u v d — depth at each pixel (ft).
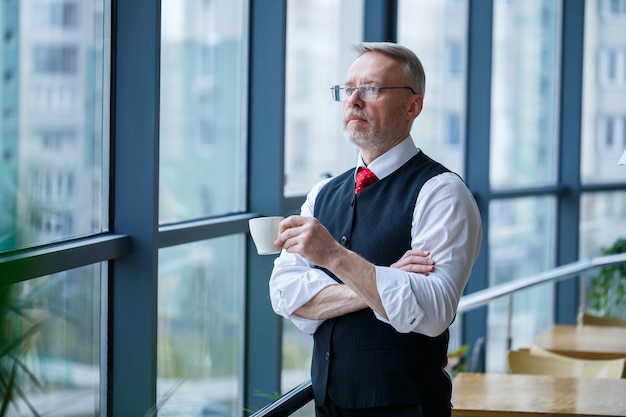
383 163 8.39
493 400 10.95
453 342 23.31
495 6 23.70
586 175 27.25
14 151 9.98
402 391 7.91
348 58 18.45
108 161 11.92
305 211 9.03
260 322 16.05
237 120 15.62
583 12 25.88
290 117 16.96
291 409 7.96
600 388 11.53
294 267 8.55
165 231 12.77
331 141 18.12
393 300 7.44
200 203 14.67
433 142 22.16
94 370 11.98
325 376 8.18
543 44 25.64
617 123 27.68
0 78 9.70
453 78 22.58
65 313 11.27
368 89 8.25
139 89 11.84
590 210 27.32
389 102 8.21
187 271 14.48
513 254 25.04
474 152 22.99
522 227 25.27
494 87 23.89
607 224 27.71
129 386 12.19
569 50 26.09
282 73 15.65
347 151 18.60
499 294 15.66
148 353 12.10
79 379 11.64
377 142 8.31
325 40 17.79
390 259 8.11
